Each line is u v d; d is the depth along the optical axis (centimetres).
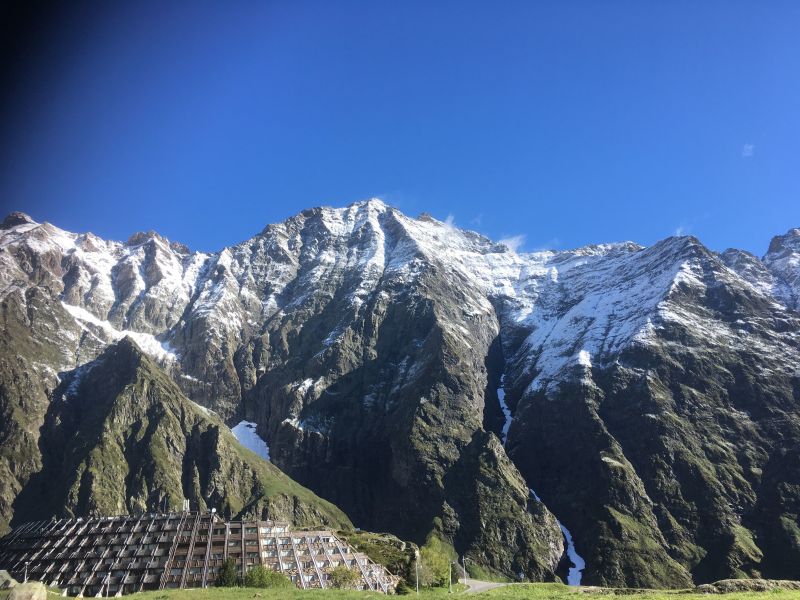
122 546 18588
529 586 18588
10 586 9219
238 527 19050
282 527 19562
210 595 10288
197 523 19250
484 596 11725
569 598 11662
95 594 16700
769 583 13138
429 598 10850
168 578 17012
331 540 19300
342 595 10300
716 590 12925
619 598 11450
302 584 17012
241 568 17262
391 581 18012
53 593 11062
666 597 10944
